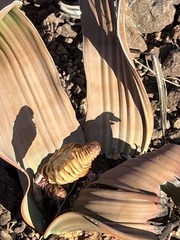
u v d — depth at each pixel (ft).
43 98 1.02
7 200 1.05
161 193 0.94
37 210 0.99
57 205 1.01
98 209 0.89
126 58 0.98
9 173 1.09
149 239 0.87
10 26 0.96
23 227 1.03
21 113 1.00
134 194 0.86
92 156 0.90
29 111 1.01
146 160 0.90
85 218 0.86
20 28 0.97
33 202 0.99
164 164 0.89
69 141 1.05
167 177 0.88
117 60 1.02
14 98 0.99
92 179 0.98
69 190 1.02
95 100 1.05
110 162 1.08
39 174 0.96
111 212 0.88
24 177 0.98
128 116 1.05
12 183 1.06
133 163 0.90
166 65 1.21
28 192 0.97
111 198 0.87
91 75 1.04
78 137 1.06
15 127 0.98
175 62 1.21
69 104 1.04
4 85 0.98
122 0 0.93
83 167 0.91
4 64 0.99
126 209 0.86
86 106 1.15
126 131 1.06
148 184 0.87
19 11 0.94
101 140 1.07
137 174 0.88
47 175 0.94
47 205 1.02
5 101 0.97
